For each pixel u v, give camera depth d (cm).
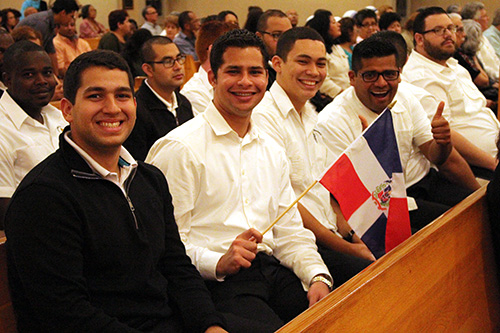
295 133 271
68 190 154
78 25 1153
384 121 223
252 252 195
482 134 403
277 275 217
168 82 346
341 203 213
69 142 159
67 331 149
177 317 175
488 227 216
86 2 1196
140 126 334
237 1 1302
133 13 1279
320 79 269
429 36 398
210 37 384
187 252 203
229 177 211
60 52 645
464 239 196
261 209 216
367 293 142
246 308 194
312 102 430
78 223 154
